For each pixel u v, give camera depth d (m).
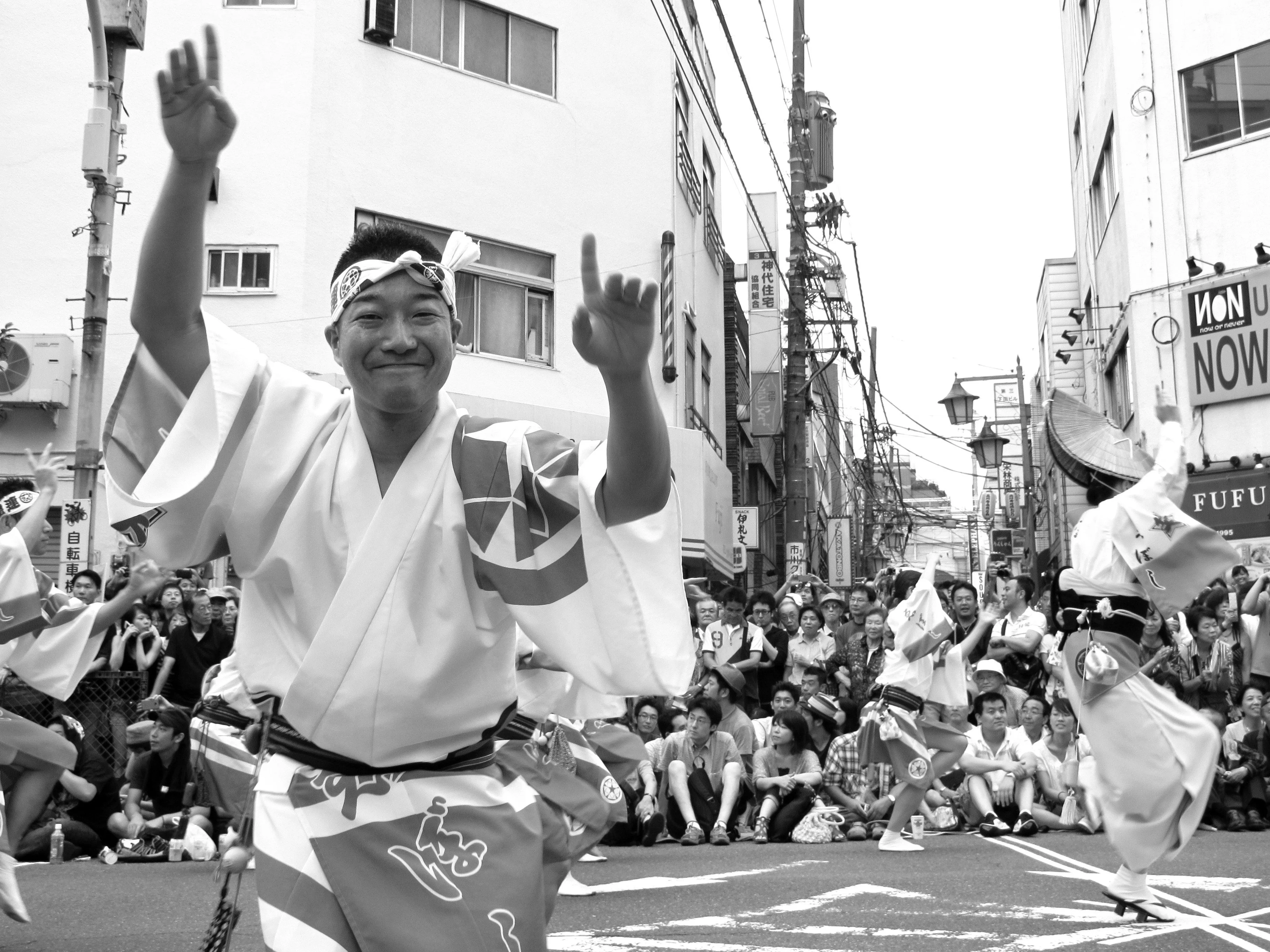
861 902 6.09
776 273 28.06
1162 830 5.45
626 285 2.12
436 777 2.37
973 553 44.41
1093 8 21.00
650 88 18.08
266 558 2.40
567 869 3.35
